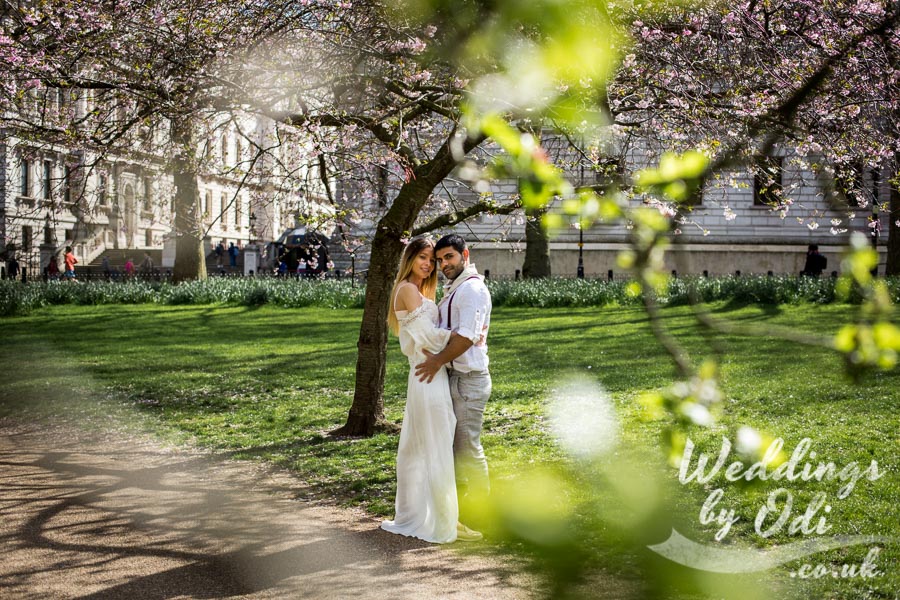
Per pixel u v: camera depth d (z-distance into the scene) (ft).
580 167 32.32
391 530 20.56
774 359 44.93
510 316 76.33
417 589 16.55
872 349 4.75
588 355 50.16
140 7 32.60
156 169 43.47
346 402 39.09
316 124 31.45
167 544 19.65
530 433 30.86
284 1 31.50
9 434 33.63
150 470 27.43
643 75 30.89
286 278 104.01
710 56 31.42
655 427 29.48
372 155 35.65
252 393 41.88
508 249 126.21
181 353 55.72
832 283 78.89
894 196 46.68
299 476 26.61
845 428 29.35
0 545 19.49
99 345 60.18
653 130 33.22
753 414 31.96
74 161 43.19
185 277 102.37
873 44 27.76
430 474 19.86
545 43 5.16
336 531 20.75
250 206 48.75
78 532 20.54
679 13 29.45
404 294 20.49
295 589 16.70
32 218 47.42
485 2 6.40
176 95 31.32
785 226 130.11
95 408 38.34
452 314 20.94
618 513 20.08
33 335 66.95
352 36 29.55
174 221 58.13
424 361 20.42
